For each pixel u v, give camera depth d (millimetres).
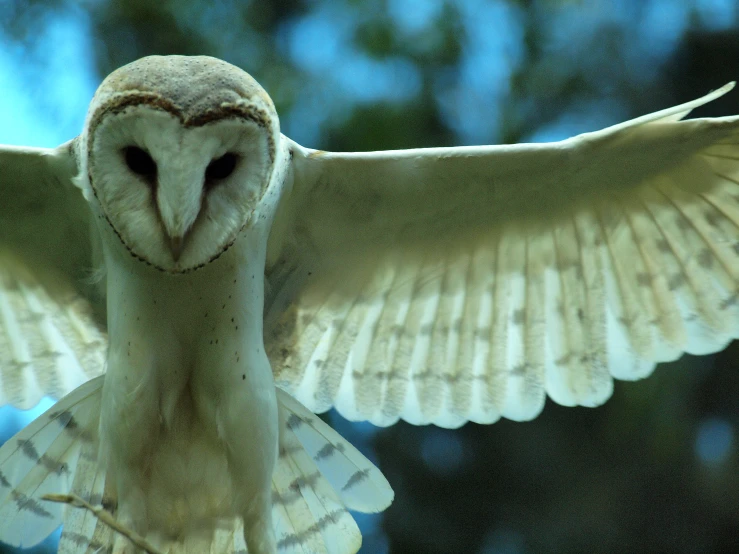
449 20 9375
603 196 5539
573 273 5727
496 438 9750
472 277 5820
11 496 5352
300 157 5301
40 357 5703
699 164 5371
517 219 5645
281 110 8875
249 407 4965
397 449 9625
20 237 5504
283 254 5637
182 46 9062
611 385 5715
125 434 4961
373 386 5883
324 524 5496
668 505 9641
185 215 4418
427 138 9148
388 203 5527
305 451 5465
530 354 5816
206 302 4910
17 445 5332
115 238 4758
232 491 4992
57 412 5305
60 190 5273
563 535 9594
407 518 9484
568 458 9742
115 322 4973
